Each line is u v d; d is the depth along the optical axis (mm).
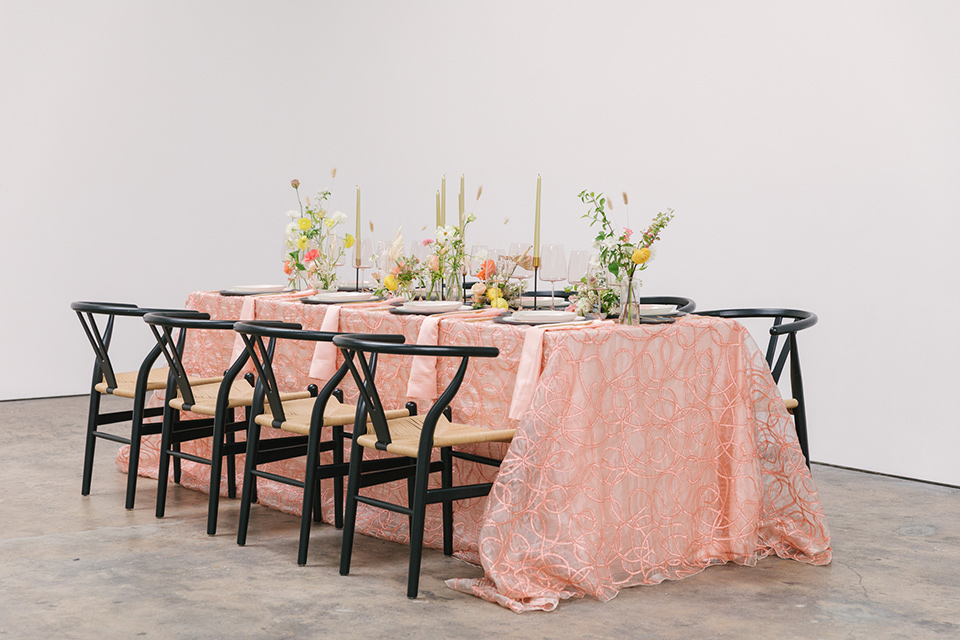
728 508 3348
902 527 3789
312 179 7691
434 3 6770
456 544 3416
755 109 5129
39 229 6699
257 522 3811
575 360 2992
